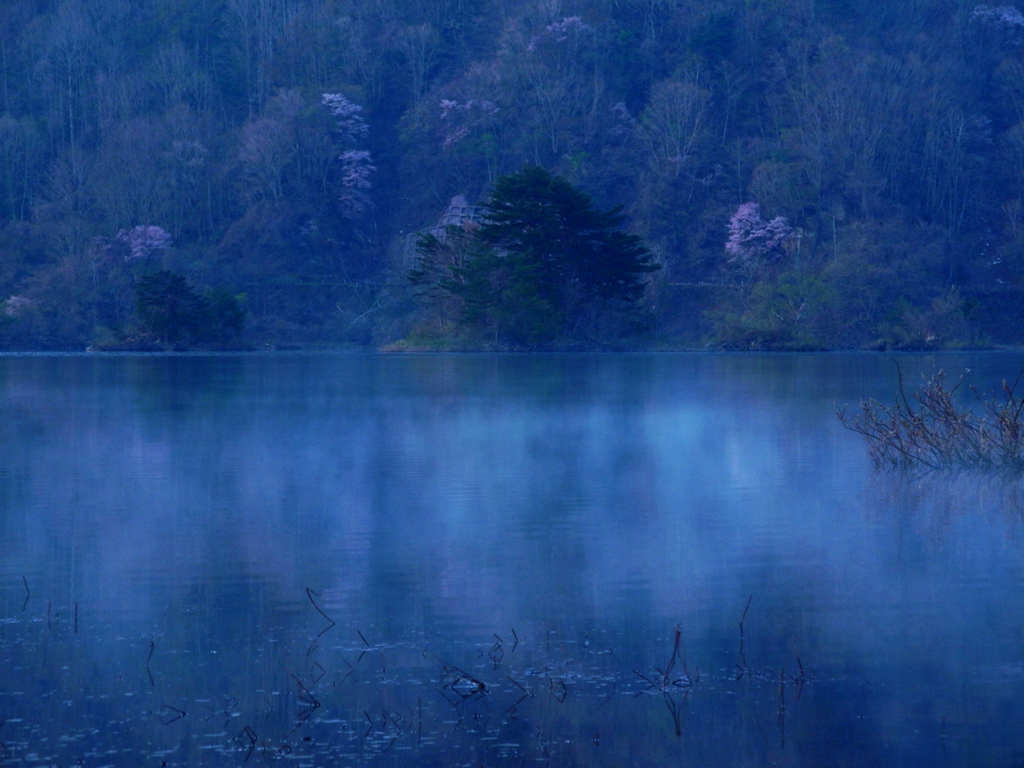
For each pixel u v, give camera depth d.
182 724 6.19
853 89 108.56
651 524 11.46
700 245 105.06
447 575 9.32
